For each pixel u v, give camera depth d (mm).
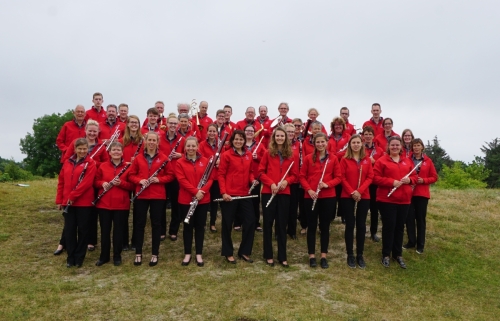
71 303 5000
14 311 4793
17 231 7621
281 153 6363
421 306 5418
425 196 7270
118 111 8297
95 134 6629
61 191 6234
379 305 5262
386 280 6137
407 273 6484
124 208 6266
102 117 8383
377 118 8859
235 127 8930
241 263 6363
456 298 5824
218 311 4785
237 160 6344
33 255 6617
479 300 5840
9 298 5125
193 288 5422
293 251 7102
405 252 7363
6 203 9227
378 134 8820
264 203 6379
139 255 6266
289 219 7676
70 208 6199
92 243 6961
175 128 7406
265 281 5664
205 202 6230
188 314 4738
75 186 6117
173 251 6883
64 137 7676
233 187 6352
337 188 8281
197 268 6125
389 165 6645
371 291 5672
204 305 4930
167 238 7520
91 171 6145
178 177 6160
